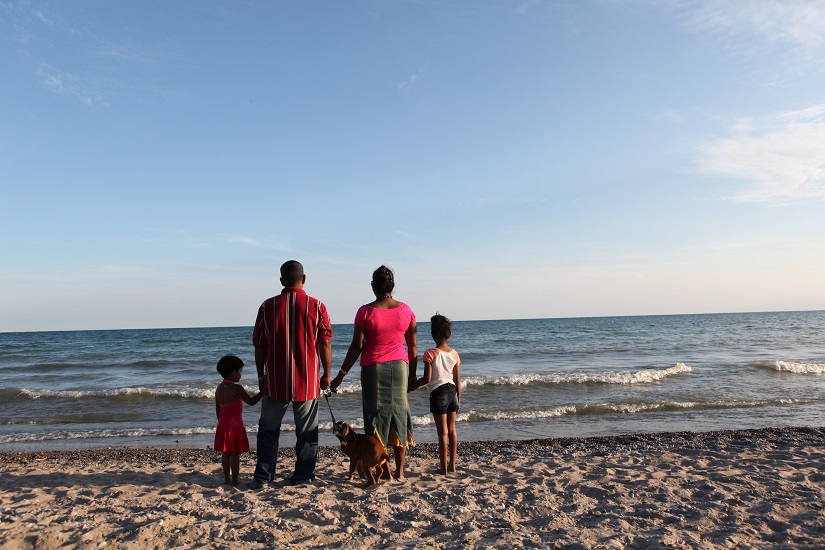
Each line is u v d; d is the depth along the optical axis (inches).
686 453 259.4
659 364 908.6
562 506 165.3
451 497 174.1
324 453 331.3
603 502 169.5
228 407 194.4
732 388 614.5
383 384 184.4
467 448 333.4
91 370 993.5
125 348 1553.9
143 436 418.3
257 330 183.8
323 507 162.6
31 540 138.8
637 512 155.8
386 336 184.9
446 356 203.9
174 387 717.9
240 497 174.4
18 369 1031.0
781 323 2829.7
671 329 2298.2
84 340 2102.6
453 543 132.9
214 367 1010.1
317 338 187.0
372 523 150.3
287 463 236.2
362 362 187.3
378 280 184.9
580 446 319.6
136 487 191.5
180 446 381.4
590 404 511.8
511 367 912.3
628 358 1043.3
